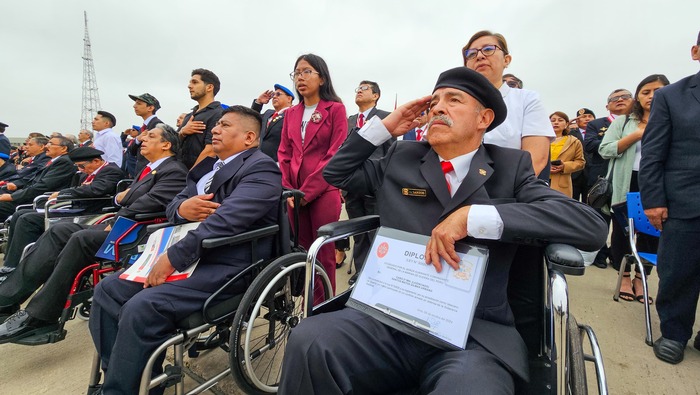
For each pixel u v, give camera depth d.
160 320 1.37
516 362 0.92
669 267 1.86
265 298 1.55
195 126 2.81
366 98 3.75
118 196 2.76
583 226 0.95
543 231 0.95
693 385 1.67
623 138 2.83
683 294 1.84
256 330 2.11
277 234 1.80
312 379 0.93
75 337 2.26
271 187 1.70
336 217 2.35
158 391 1.41
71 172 4.28
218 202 1.80
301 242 2.37
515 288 1.16
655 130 1.89
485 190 1.13
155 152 2.58
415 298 1.03
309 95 2.43
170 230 1.74
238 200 1.58
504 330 1.02
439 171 1.19
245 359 1.46
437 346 0.94
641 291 2.69
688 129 1.76
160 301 1.37
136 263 1.67
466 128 1.17
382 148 2.75
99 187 3.26
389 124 1.33
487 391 0.79
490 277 1.07
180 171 2.44
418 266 1.07
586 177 4.23
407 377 1.07
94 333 1.53
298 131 2.49
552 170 3.60
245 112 1.92
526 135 1.70
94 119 4.89
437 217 1.16
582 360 0.94
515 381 0.98
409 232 1.16
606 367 1.82
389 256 1.14
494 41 1.69
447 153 1.22
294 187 2.45
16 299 2.21
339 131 2.38
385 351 1.03
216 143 1.90
